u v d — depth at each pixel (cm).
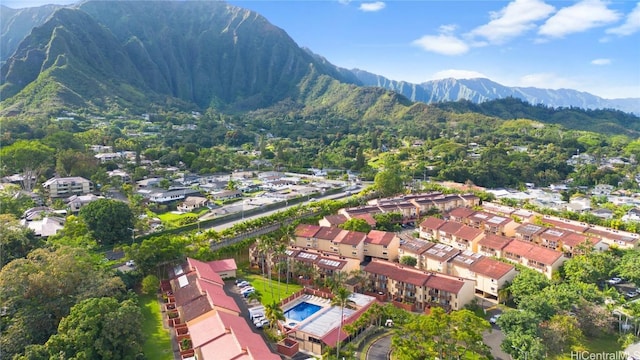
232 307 10656
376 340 10169
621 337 10150
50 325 9369
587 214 19575
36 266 10069
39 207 19712
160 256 12850
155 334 10156
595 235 16712
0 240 12006
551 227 17475
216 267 13575
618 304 11275
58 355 7912
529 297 10675
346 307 11381
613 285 13438
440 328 8650
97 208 15525
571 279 12725
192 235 15900
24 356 8019
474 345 8488
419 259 14425
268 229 17375
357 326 9869
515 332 9212
